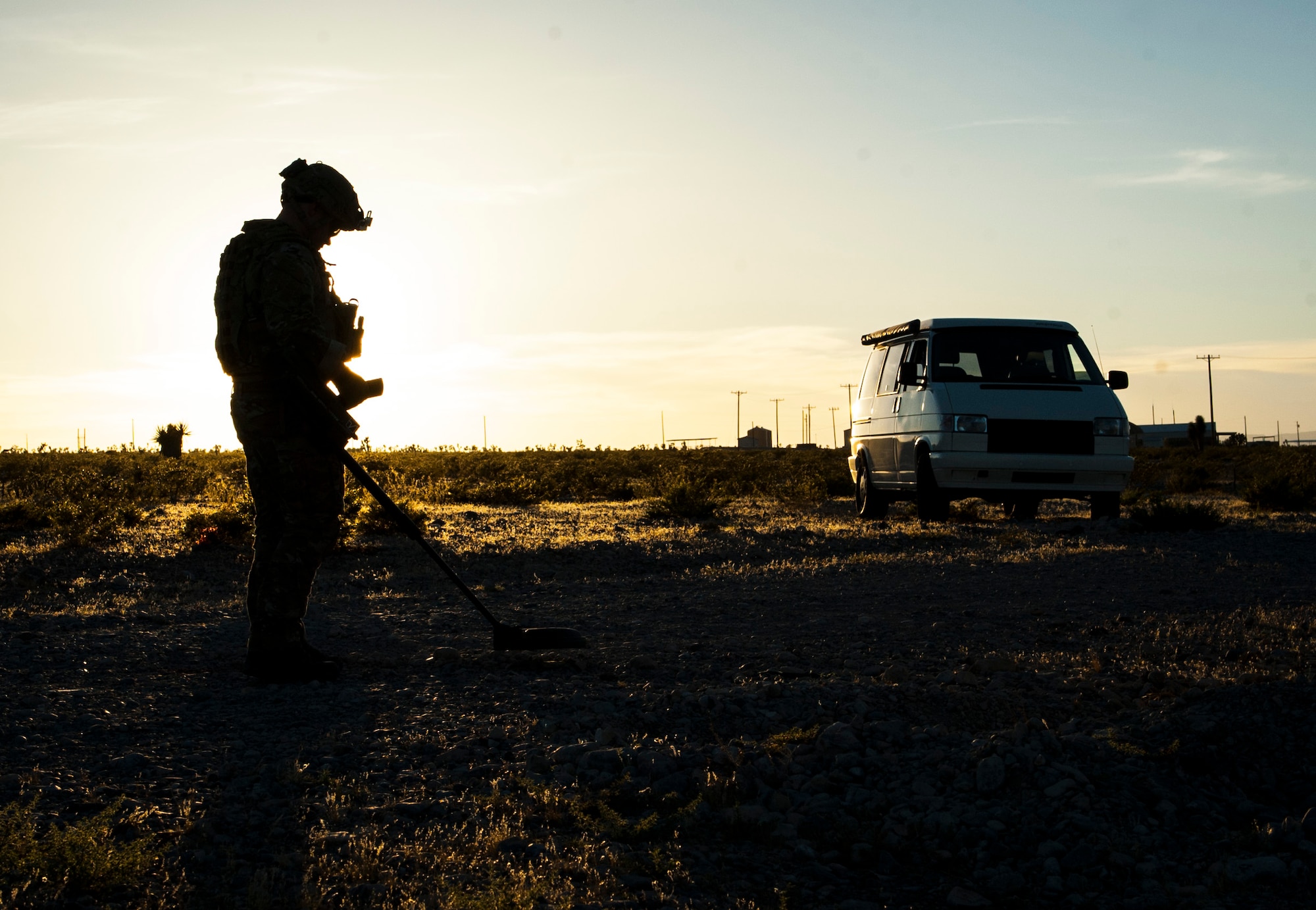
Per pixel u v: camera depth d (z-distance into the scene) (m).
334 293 5.12
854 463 17.31
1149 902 2.87
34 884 2.78
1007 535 12.75
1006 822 3.37
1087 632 6.48
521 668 5.52
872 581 9.20
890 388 15.91
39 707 4.59
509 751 4.02
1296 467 28.84
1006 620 6.98
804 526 14.63
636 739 4.09
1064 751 3.81
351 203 5.08
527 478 23.47
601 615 7.64
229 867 2.94
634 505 19.95
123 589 9.15
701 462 39.69
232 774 3.74
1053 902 2.93
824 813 3.44
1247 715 4.07
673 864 3.02
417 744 4.07
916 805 3.49
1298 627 6.22
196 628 6.82
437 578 10.05
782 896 2.82
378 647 6.28
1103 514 14.33
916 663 5.65
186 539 11.94
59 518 12.96
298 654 5.21
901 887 3.01
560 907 2.72
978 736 4.04
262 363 4.95
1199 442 55.47
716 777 3.63
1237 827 3.38
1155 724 4.04
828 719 4.28
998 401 13.84
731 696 4.61
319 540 5.21
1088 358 14.68
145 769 3.77
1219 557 10.02
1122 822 3.34
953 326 14.65
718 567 10.95
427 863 3.00
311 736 4.20
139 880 2.87
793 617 7.33
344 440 5.09
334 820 3.30
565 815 3.36
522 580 10.09
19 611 7.74
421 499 19.75
